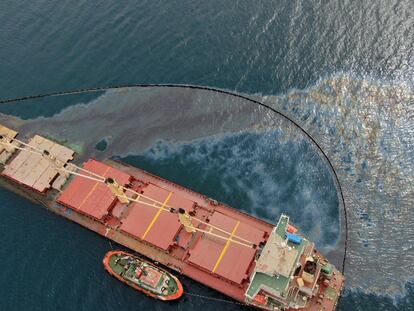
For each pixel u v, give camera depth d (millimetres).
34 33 136750
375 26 125750
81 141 119875
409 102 115312
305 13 130375
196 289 94688
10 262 100250
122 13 138000
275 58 125125
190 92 123875
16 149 117562
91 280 96938
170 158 115188
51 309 93750
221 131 118000
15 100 126625
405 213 101312
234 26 131375
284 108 118750
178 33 132250
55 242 102938
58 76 128750
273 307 87000
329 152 111562
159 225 99188
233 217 101688
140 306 93312
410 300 90812
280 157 112562
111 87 126688
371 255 97000
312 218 103250
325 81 120625
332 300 88812
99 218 101812
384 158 108938
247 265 91875
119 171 108688
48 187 108688
